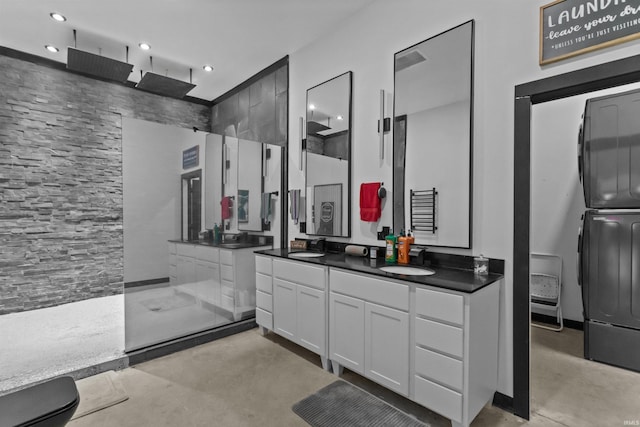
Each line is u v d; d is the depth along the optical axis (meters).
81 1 2.47
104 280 3.92
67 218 3.64
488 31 1.90
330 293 2.22
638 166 2.28
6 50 3.19
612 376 2.22
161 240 2.67
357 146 2.66
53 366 2.25
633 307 2.29
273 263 2.75
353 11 2.65
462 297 1.53
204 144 2.93
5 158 3.26
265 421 1.76
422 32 2.22
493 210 1.89
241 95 4.07
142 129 2.57
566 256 3.21
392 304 1.83
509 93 1.83
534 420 1.74
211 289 2.97
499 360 1.86
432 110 2.15
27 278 3.43
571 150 3.18
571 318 3.17
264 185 3.40
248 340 2.85
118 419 1.78
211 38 3.03
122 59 3.43
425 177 2.19
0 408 1.21
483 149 1.93
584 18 1.56
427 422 1.74
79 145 3.70
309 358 2.50
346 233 2.73
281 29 2.88
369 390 2.06
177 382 2.15
